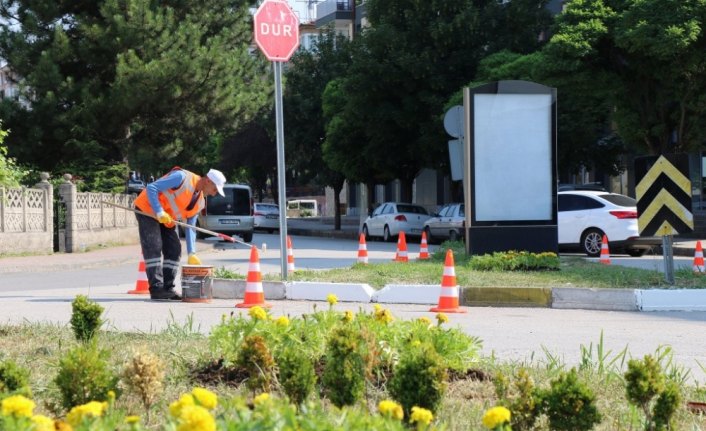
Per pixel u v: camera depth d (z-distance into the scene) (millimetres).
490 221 28156
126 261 39969
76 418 5984
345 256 42656
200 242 55688
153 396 8312
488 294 21125
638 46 42719
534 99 28266
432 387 8023
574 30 44906
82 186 53344
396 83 59938
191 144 62656
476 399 9594
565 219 40125
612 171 57250
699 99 45062
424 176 88250
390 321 11016
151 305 20359
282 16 23609
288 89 79812
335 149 70625
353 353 8406
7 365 8484
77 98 54625
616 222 38844
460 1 58406
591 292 20578
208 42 57781
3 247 39094
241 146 100062
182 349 12164
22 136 54312
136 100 53375
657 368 8141
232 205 62844
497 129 28172
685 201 21609
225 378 10422
